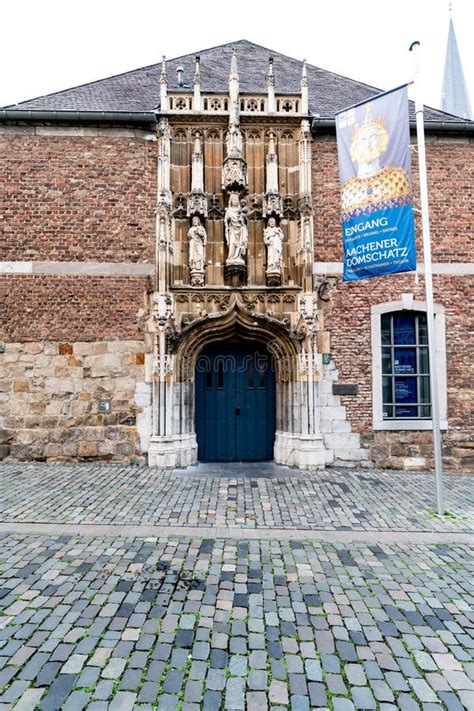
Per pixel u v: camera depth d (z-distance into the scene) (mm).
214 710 2648
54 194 9422
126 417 9203
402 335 9562
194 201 9242
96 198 9461
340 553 4965
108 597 3928
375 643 3342
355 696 2797
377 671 3033
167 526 5699
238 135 9297
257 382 9883
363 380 9305
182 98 9602
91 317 9281
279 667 3051
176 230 9461
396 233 7164
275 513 6270
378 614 3744
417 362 9508
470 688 2887
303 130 9477
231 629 3479
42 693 2754
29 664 3021
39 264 9281
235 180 9172
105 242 9391
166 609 3746
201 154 9406
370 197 7387
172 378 9094
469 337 9469
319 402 9227
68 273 9305
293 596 4008
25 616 3602
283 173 9656
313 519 6047
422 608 3848
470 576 4457
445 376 9375
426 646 3318
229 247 9258
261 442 9836
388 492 7414
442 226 9586
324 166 9688
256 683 2889
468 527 5801
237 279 9258
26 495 6887
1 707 2629
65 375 9203
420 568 4617
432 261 9531
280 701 2738
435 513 6340
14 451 9109
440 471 6332
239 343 9727
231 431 9781
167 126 9398
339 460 9195
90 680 2877
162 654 3156
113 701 2699
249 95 9633
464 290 9516
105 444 9148
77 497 6828
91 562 4629
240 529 5641
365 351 9336
